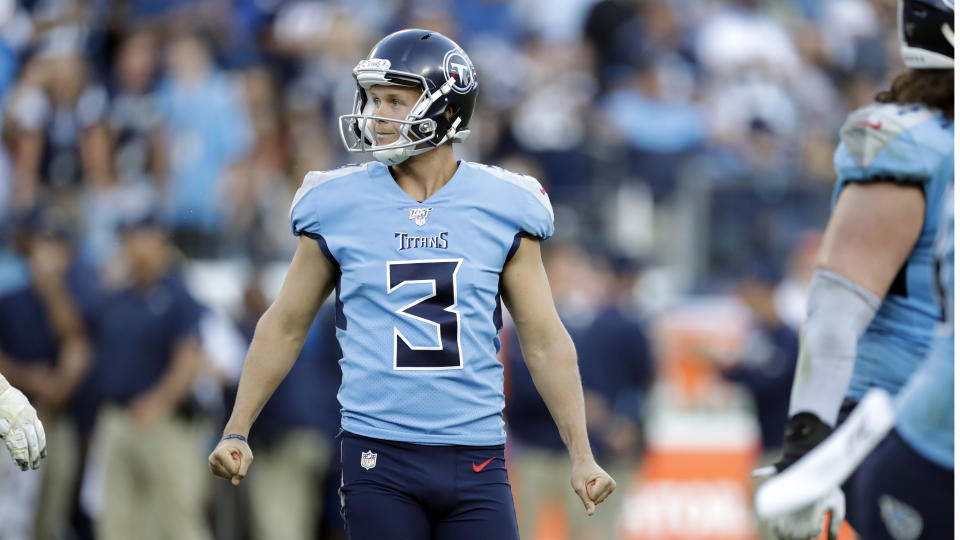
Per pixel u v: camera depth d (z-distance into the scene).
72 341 29.16
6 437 13.13
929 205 12.02
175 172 33.94
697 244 32.09
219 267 32.41
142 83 35.78
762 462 26.69
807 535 12.19
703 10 44.31
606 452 27.83
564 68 40.59
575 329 28.25
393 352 12.55
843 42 46.28
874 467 12.02
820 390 12.27
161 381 27.69
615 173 34.81
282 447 27.83
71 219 32.56
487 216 12.77
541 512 27.66
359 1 41.06
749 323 28.14
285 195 34.50
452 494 12.60
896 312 12.46
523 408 27.38
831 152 39.34
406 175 12.97
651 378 28.31
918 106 12.23
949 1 12.04
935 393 11.52
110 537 27.73
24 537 28.89
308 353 28.06
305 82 37.22
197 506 28.16
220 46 36.81
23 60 37.34
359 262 12.67
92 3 37.91
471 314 12.61
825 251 12.40
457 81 12.80
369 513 12.56
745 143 38.00
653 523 29.45
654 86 37.88
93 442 28.78
